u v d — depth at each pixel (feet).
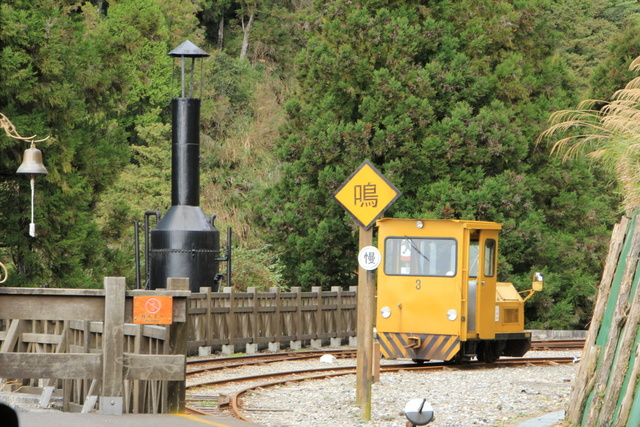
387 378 206.39
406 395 177.06
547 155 422.82
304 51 444.55
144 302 115.55
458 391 182.50
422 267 233.35
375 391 183.32
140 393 127.65
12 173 329.31
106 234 399.44
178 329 118.11
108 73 369.09
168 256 286.25
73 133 345.10
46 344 147.95
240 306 274.16
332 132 409.08
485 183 392.68
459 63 407.85
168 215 292.20
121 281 115.14
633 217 126.82
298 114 444.14
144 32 595.88
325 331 310.45
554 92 433.48
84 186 354.13
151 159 565.53
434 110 414.41
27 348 150.41
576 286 413.59
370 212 148.56
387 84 404.57
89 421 109.81
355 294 327.67
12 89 312.91
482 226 236.22
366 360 149.18
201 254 287.89
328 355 252.42
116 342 114.93
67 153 331.16
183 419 114.83
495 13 424.46
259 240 504.02
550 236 411.75
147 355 115.75
